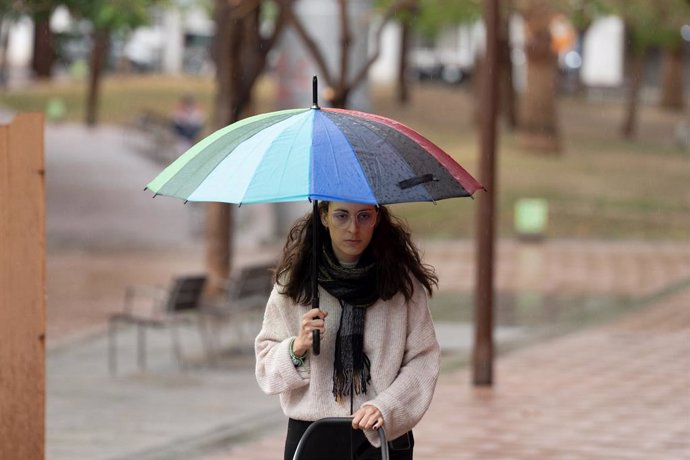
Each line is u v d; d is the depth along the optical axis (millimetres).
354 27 57844
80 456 24672
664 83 150375
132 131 109125
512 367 34438
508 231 70125
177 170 12570
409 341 12984
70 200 77250
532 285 51844
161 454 24781
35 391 15930
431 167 12242
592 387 31406
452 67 173125
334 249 12852
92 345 38906
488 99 31516
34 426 15961
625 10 91312
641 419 27578
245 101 45594
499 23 31344
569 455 24141
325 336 12727
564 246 65812
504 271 56219
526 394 30547
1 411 15859
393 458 13211
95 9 57219
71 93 134625
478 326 31766
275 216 67438
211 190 11953
